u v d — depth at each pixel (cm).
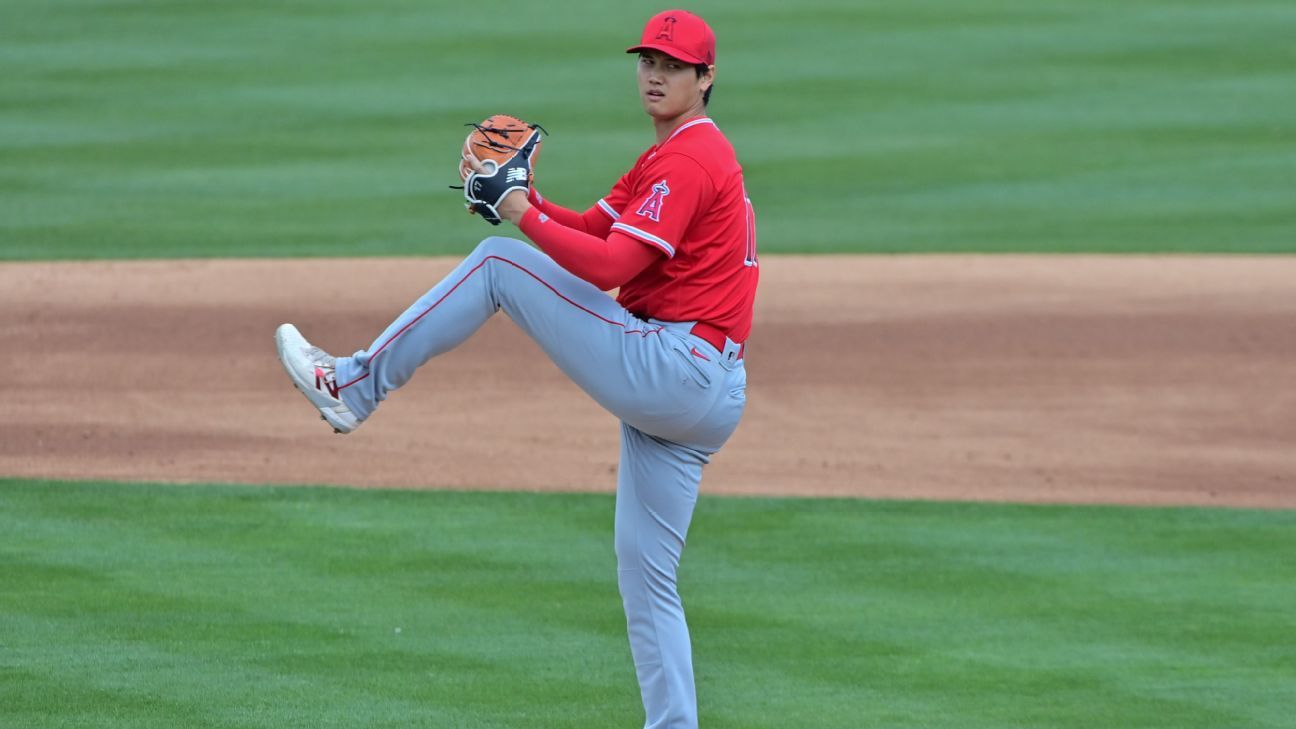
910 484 3347
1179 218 5850
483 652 2330
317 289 4894
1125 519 3100
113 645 2320
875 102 7481
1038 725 2089
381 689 2170
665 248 1692
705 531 2989
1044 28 8944
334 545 2853
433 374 4191
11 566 2691
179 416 3772
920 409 3950
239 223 5697
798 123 7138
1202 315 4731
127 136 6856
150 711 2066
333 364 1709
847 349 4447
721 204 1733
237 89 7638
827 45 8569
